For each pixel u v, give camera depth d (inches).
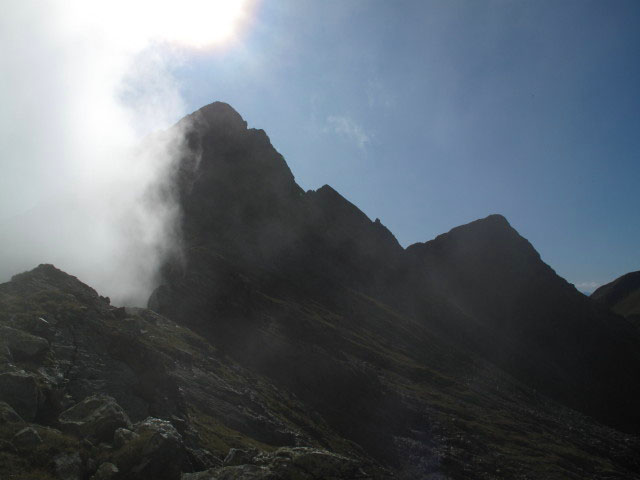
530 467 3737.7
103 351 1440.7
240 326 4315.9
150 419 1178.0
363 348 5216.5
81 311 1540.4
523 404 5492.1
